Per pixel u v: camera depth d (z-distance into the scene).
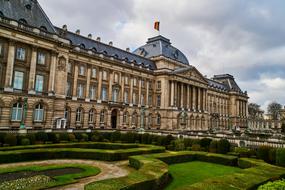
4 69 40.06
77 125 54.22
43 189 14.75
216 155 26.69
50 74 45.84
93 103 57.75
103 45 64.44
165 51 81.31
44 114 44.38
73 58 54.25
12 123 39.94
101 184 12.24
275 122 151.75
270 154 24.86
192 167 23.69
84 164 23.45
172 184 16.91
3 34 39.34
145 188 13.66
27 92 42.16
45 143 34.81
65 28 54.44
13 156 23.14
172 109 74.31
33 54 43.22
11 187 14.65
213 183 12.23
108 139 45.62
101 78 60.69
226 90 122.50
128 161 26.00
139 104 71.06
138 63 72.50
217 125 112.69
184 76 80.19
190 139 37.34
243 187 12.04
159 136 40.84
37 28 43.50
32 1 46.56
